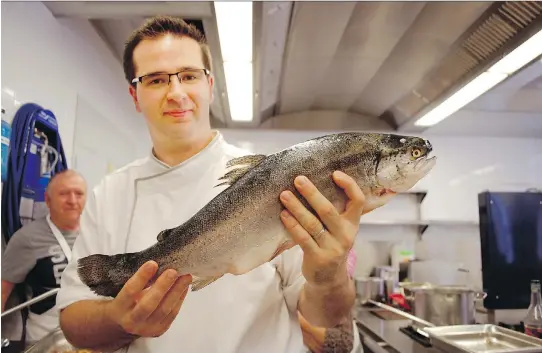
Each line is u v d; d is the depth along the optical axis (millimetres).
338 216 724
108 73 3029
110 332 877
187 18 2018
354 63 2229
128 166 1138
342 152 779
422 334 1756
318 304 854
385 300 2732
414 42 1948
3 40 1744
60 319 966
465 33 1802
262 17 1714
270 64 2238
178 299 806
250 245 801
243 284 956
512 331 1577
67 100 2344
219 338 911
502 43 1743
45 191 2008
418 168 786
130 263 851
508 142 3521
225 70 2258
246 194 801
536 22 1529
